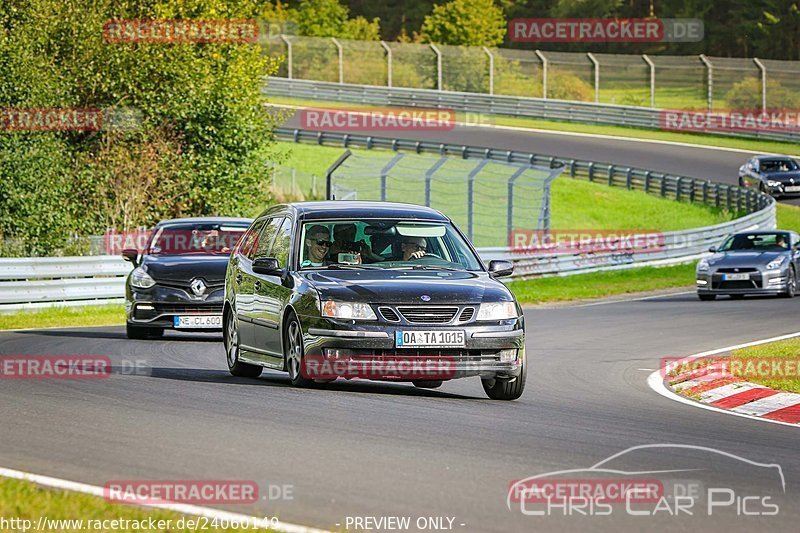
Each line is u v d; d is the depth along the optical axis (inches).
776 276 3565.5
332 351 1514.5
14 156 4173.2
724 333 2635.3
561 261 4660.4
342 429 1279.5
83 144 4835.1
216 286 2407.7
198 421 1325.0
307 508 920.9
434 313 1523.1
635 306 3513.8
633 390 1763.0
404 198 6584.6
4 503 885.2
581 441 1246.9
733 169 7746.1
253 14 5319.9
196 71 4862.2
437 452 1157.1
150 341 2406.5
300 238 1665.8
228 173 4958.2
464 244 1704.0
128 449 1154.7
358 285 1547.7
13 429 1268.5
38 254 4237.2
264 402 1476.4
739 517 919.0
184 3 4975.4
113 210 4771.2
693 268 5083.7
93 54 4731.8
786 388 1769.2
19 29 4397.1
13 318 3034.0
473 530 864.9
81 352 2161.7
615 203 6958.7
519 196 6811.0
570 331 2743.6
